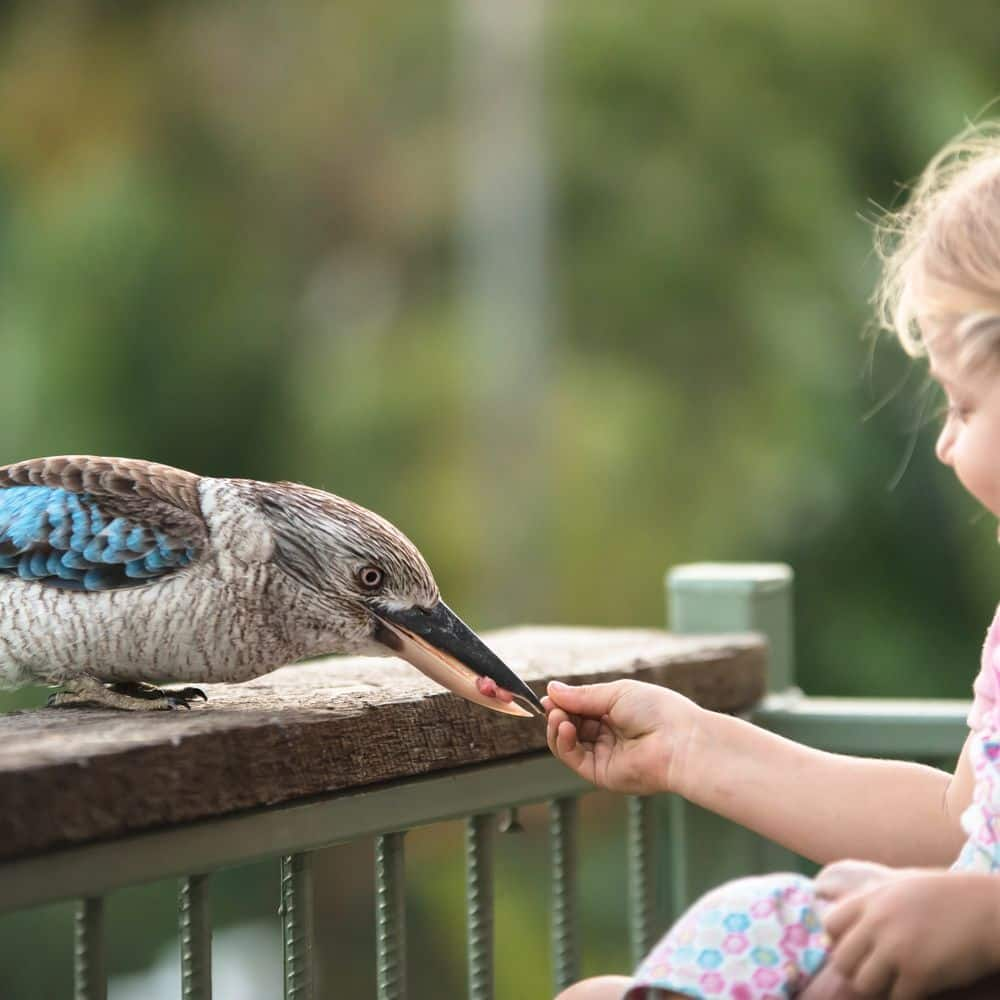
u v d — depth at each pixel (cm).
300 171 2036
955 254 277
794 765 302
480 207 1952
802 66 1942
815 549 1817
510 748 344
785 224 1927
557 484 1861
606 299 1933
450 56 2030
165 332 1923
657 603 1831
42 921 1311
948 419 290
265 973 1381
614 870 1441
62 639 345
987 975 249
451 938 1448
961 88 1894
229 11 2066
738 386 1894
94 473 358
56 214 1927
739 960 254
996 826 264
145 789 268
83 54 2030
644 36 1945
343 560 350
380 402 1903
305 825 298
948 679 1775
